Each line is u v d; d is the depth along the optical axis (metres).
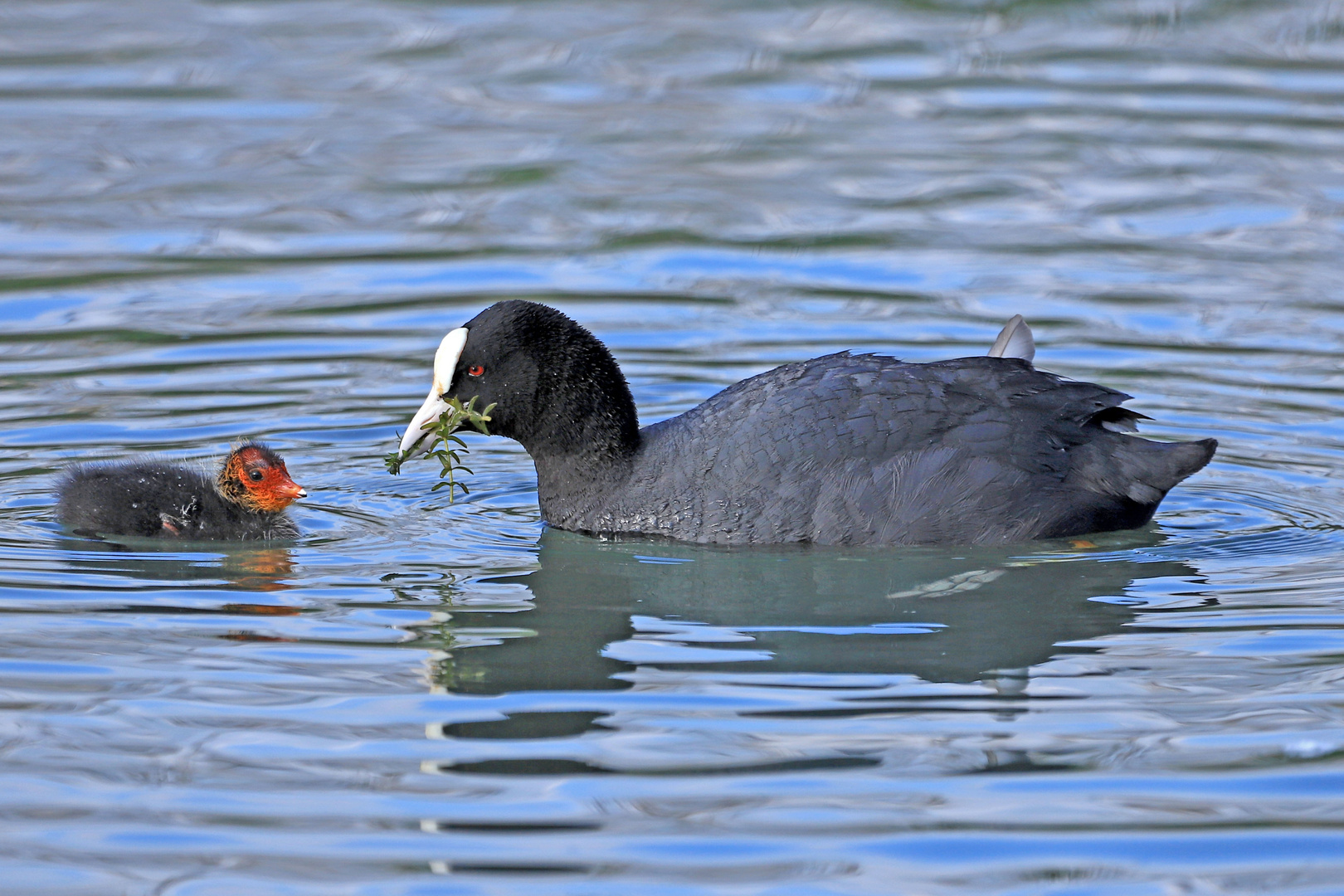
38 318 18.59
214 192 23.05
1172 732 9.34
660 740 9.30
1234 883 7.79
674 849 8.12
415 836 8.25
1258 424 15.49
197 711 9.71
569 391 13.45
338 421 15.93
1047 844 8.14
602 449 13.50
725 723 9.54
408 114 26.31
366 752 9.17
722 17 30.98
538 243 21.33
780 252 20.94
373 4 31.62
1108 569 12.31
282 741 9.30
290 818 8.43
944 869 7.93
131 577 12.24
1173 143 24.53
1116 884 7.80
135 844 8.20
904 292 19.52
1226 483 14.12
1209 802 8.51
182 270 20.28
